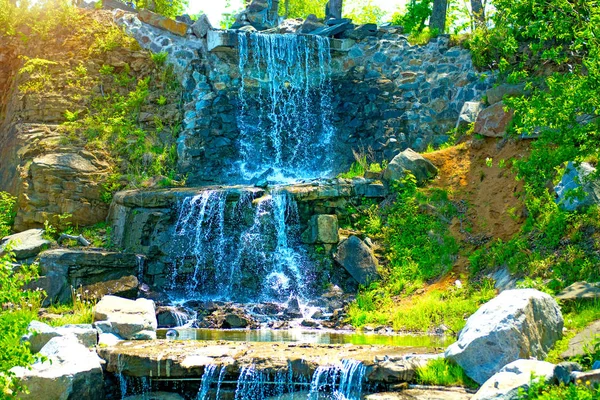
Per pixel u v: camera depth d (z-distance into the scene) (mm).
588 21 11859
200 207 16859
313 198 17016
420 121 20844
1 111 22766
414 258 16016
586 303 11305
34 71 21219
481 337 9586
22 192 18484
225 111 20734
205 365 10320
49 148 19266
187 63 21531
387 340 12211
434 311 13734
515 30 13742
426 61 21406
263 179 20000
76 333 11281
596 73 10945
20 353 8336
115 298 13359
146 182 19094
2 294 8617
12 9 23094
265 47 21422
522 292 10117
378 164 19203
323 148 20812
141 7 30078
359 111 21031
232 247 16656
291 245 16703
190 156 20078
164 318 14211
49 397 9844
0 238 17734
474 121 18922
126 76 21562
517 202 15602
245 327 14062
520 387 8156
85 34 22109
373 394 9500
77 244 17516
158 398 10367
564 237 13508
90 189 18703
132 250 16875
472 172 17422
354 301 15242
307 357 10273
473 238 15805
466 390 9383
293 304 15211
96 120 20469
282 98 21344
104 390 10609
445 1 25453
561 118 11422
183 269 16438
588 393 7559
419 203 16969
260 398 10086
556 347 10008
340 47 21781
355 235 16594
